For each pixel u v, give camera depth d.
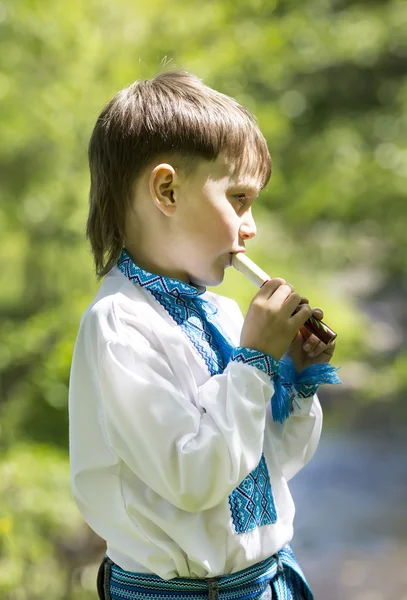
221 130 2.73
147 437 2.52
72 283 8.90
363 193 14.34
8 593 5.71
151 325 2.69
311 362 2.90
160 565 2.59
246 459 2.49
